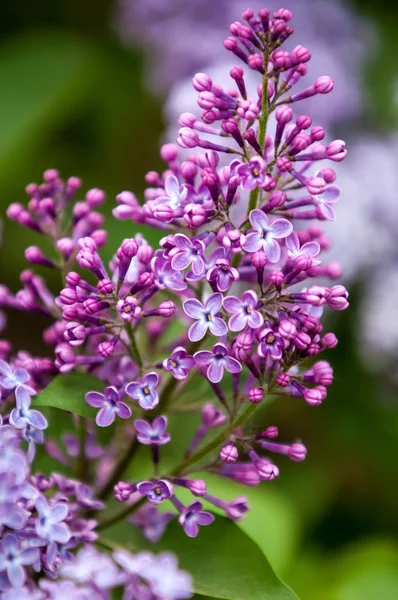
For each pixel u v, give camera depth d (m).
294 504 0.79
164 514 0.59
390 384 0.85
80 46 1.01
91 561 0.54
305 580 0.75
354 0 0.99
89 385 0.56
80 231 0.60
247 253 0.57
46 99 0.97
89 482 0.61
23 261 0.91
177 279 0.56
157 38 0.92
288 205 0.57
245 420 0.57
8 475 0.54
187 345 0.60
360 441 0.85
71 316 0.56
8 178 0.95
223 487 0.73
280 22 0.56
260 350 0.55
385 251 0.82
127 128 1.00
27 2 1.06
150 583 0.54
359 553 0.76
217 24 0.88
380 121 0.89
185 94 0.72
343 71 0.86
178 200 0.56
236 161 0.55
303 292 0.55
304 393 0.56
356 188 0.80
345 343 0.87
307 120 0.56
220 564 0.57
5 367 0.56
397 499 0.84
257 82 0.75
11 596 0.54
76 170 0.99
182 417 0.68
